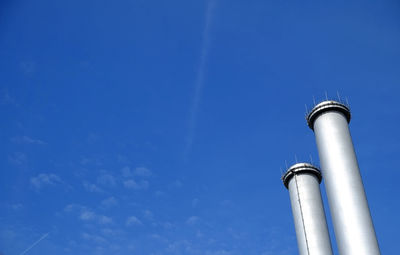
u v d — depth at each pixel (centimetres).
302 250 3834
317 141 3975
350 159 3769
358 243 3397
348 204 3562
